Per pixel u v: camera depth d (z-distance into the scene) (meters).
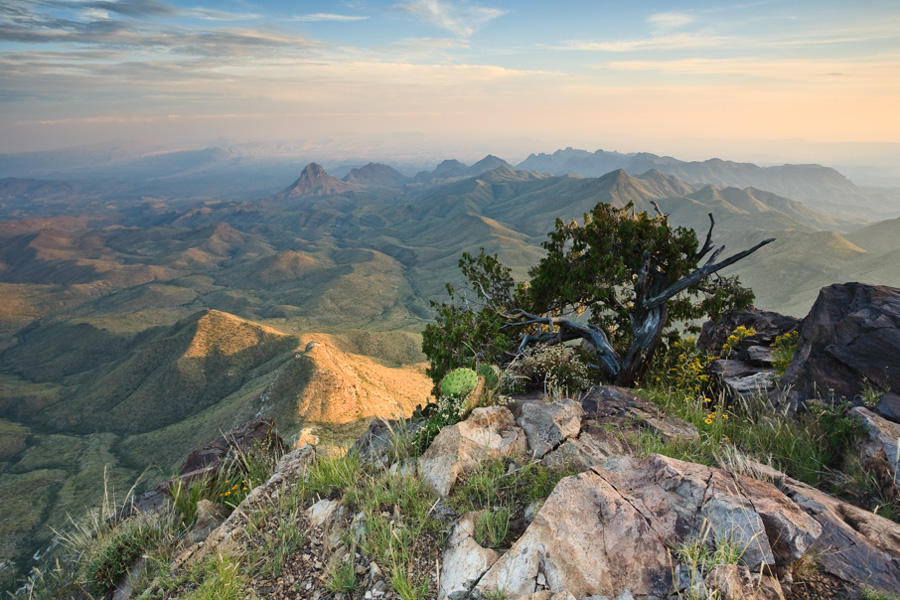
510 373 10.10
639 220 15.73
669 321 15.13
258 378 191.50
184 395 195.38
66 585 6.19
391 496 5.61
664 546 4.17
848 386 7.81
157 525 6.84
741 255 12.95
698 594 3.62
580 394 9.36
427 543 4.95
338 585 4.66
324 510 5.95
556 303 18.62
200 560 5.69
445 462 5.93
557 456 6.00
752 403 9.02
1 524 117.81
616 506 4.49
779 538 4.15
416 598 4.25
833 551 4.06
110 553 6.28
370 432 8.53
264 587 4.99
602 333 14.73
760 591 3.60
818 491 5.18
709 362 13.27
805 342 9.36
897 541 4.18
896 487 5.36
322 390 141.00
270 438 9.84
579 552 4.11
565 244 18.02
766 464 6.29
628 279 15.33
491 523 4.87
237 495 7.52
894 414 6.83
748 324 15.87
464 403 7.09
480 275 19.89
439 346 15.01
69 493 130.88
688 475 4.86
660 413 7.87
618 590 3.87
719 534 4.17
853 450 6.30
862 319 8.41
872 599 3.56
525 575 4.04
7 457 172.50
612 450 6.23
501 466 5.89
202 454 9.42
